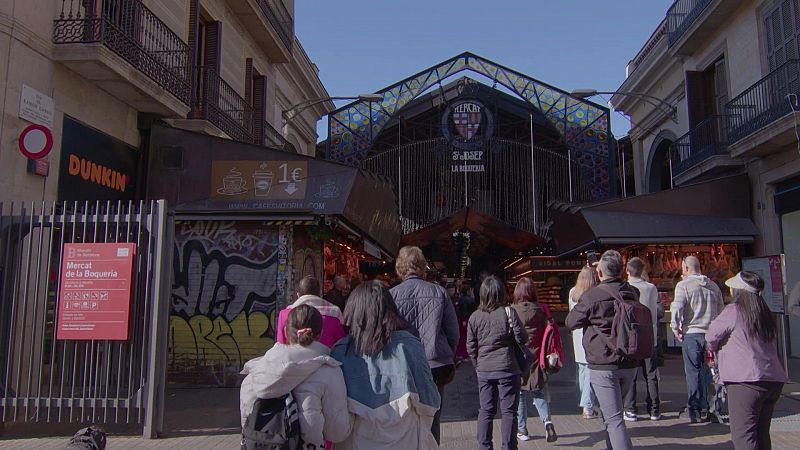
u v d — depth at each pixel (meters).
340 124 20.67
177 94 11.22
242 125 14.60
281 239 10.01
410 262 4.95
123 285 6.25
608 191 20.09
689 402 6.98
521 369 5.39
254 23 15.59
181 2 12.20
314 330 3.18
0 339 6.34
